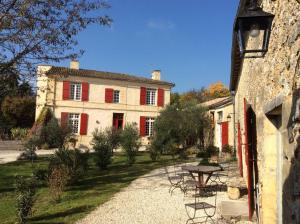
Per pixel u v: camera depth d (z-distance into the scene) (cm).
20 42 902
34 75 983
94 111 2670
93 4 982
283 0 353
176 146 1975
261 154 498
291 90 312
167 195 872
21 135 2858
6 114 3191
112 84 2750
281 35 362
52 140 2284
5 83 955
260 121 511
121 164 1577
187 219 643
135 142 1673
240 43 369
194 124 2119
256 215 601
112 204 774
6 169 1362
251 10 374
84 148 2569
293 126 299
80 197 862
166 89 2959
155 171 1329
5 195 884
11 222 634
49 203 795
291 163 308
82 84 2639
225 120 1975
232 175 1123
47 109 2494
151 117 2877
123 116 2781
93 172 1327
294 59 305
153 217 662
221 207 694
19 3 883
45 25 926
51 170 1027
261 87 497
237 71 1094
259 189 519
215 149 1953
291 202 310
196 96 4638
